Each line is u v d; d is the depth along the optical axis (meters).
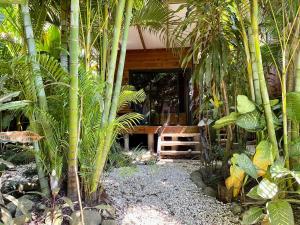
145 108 7.07
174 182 3.45
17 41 2.56
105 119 2.16
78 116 2.02
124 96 2.33
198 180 3.41
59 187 2.13
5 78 1.92
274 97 3.13
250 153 2.87
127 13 2.22
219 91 3.07
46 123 2.03
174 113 7.08
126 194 2.92
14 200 1.91
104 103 2.16
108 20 2.49
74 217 1.92
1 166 2.57
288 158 2.19
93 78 2.06
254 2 2.21
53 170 2.05
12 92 1.91
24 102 1.86
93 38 2.61
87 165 2.10
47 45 3.07
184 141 5.56
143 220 2.28
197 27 2.77
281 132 2.42
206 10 2.63
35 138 1.77
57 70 1.94
